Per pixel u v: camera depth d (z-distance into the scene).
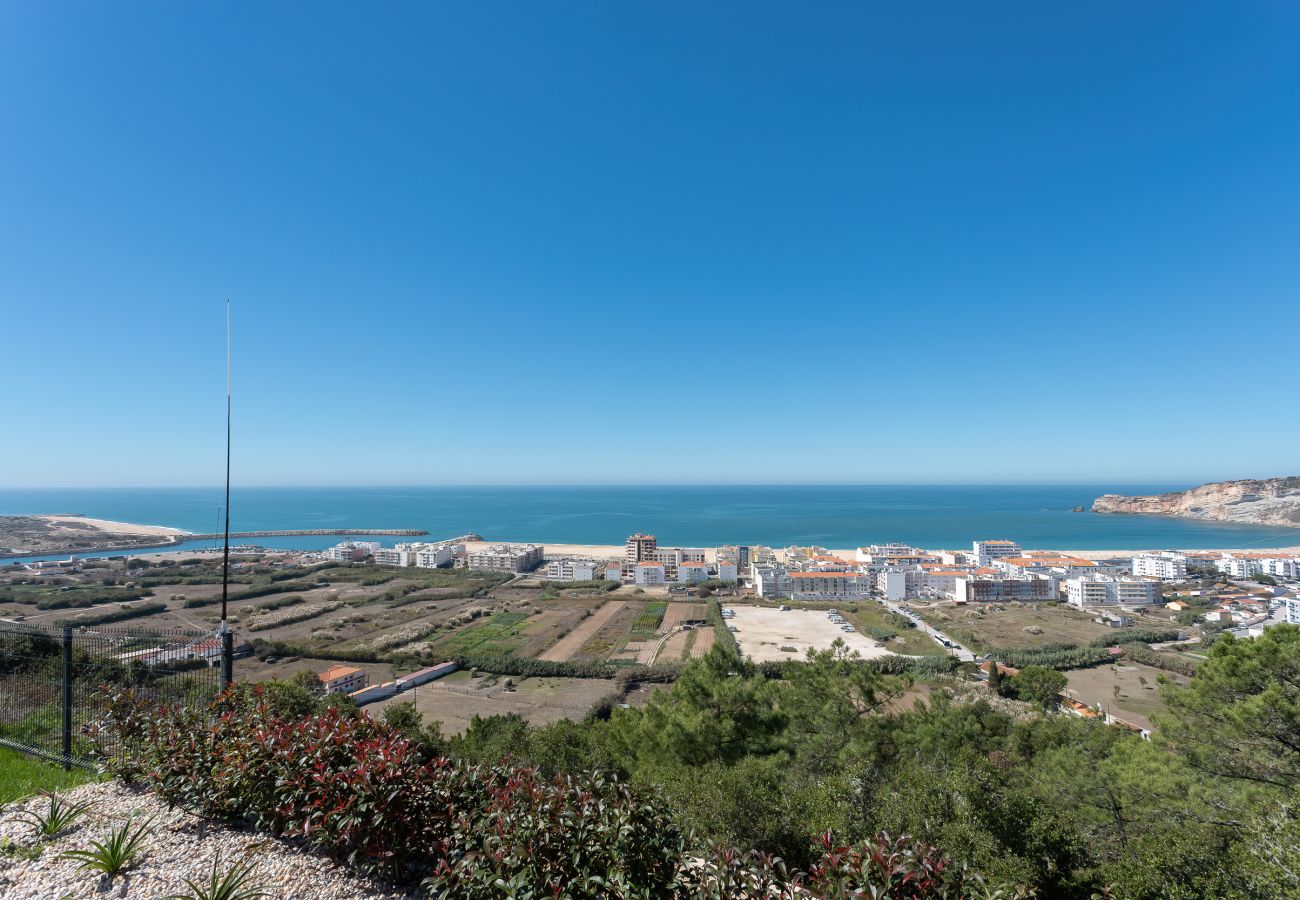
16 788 8.23
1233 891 8.06
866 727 14.82
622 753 18.11
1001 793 9.26
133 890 5.77
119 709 8.66
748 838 8.43
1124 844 10.90
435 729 24.50
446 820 6.04
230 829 6.96
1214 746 11.52
